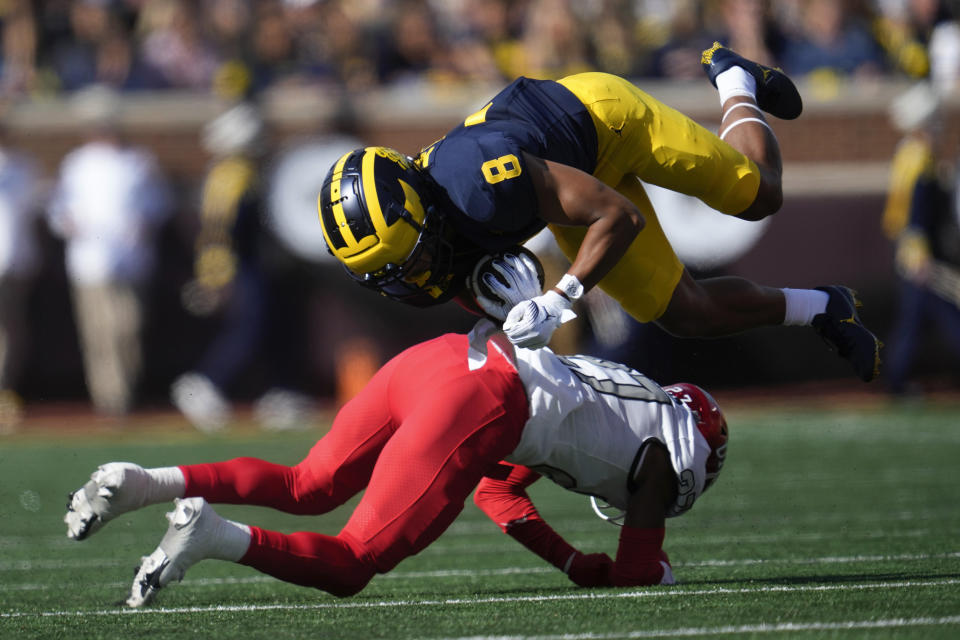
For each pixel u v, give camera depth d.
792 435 31.23
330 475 12.35
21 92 41.78
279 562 11.02
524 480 13.19
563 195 11.84
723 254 37.09
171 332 38.62
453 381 11.72
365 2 41.56
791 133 38.47
